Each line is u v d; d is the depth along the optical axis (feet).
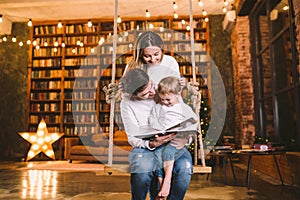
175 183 5.14
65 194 9.00
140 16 23.98
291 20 11.82
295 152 10.50
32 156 21.25
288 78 12.91
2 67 25.18
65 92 23.88
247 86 18.81
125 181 11.83
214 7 22.36
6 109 24.58
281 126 13.94
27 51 25.16
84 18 24.71
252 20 18.85
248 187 9.55
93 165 18.24
